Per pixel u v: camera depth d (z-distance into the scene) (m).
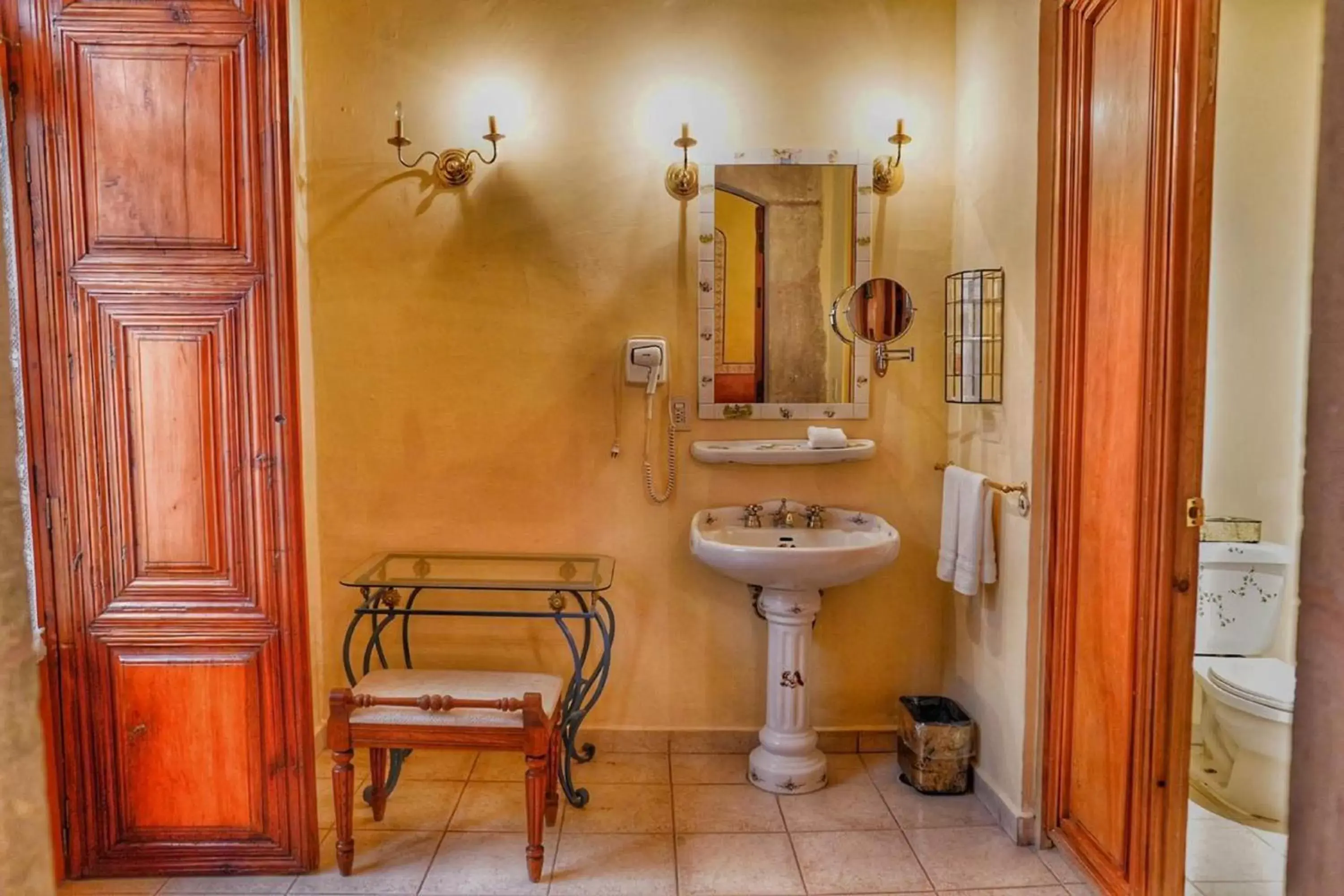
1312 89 2.26
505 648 2.65
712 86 2.52
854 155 2.52
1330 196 0.48
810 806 2.34
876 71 2.52
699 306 2.55
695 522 2.52
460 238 2.54
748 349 2.57
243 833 1.96
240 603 1.91
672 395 2.58
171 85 1.81
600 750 2.67
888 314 2.47
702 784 2.46
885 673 2.67
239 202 1.84
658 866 2.04
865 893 1.94
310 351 2.55
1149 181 1.67
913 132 2.53
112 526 1.87
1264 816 2.14
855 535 2.50
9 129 1.74
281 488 1.89
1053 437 2.01
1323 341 0.49
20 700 0.65
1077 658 2.00
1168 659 1.67
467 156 2.51
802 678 2.45
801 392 2.58
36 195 1.78
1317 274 0.49
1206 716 2.38
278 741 1.95
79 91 1.79
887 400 2.58
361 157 2.53
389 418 2.59
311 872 1.99
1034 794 2.12
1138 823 1.74
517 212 2.54
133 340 1.84
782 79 2.52
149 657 1.90
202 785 1.94
